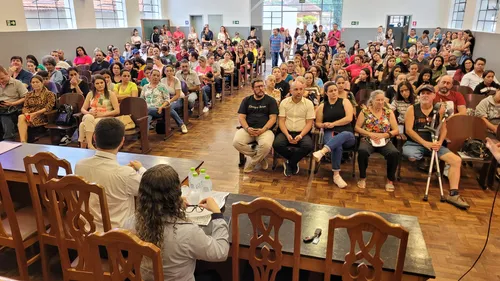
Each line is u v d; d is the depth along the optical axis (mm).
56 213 1840
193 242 1521
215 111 6797
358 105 4336
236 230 1618
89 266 1765
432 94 3574
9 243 2119
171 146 4855
